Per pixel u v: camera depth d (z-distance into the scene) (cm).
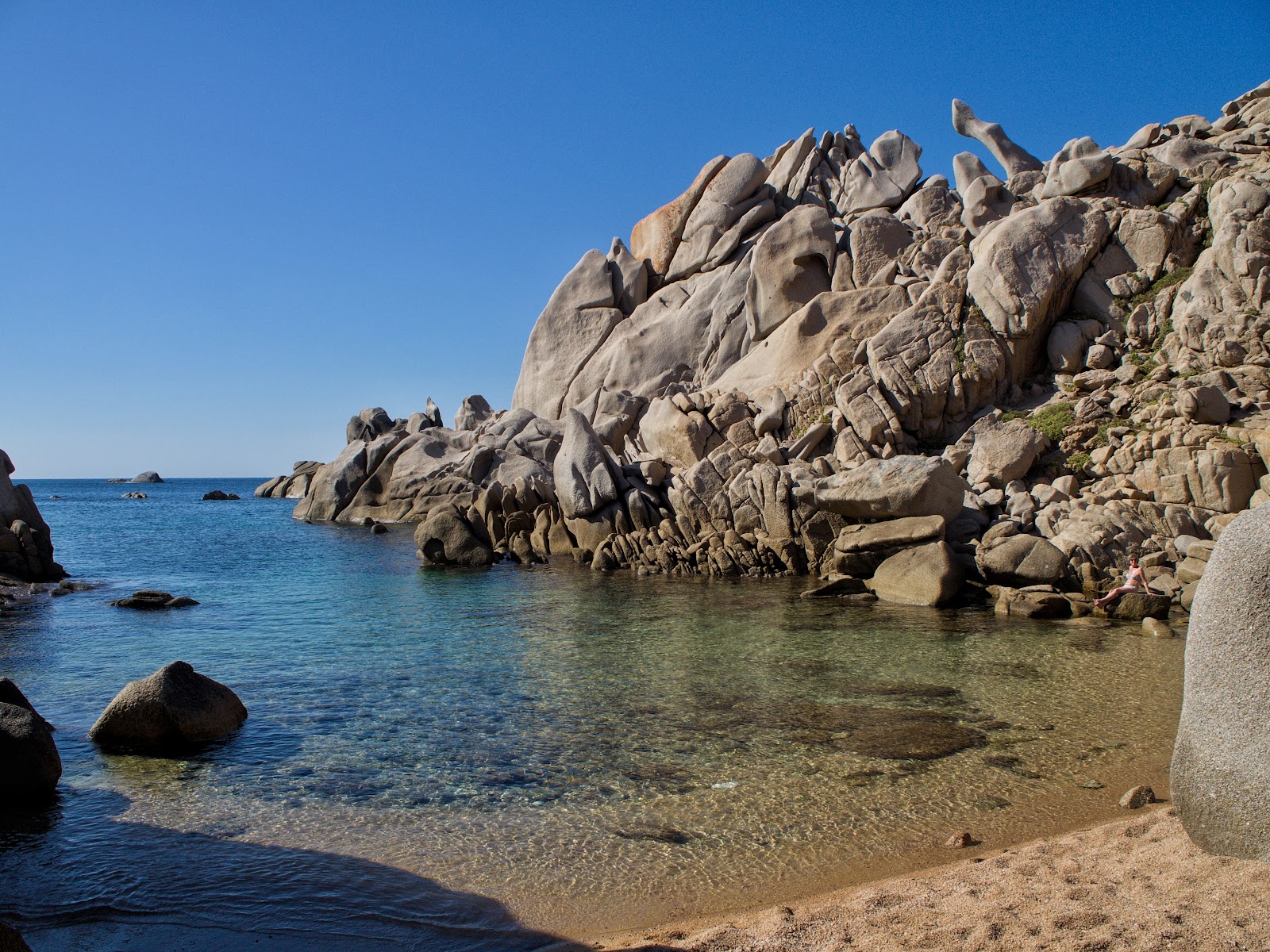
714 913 642
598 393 4134
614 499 2955
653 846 762
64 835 792
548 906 659
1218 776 611
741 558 2553
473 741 1056
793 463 2820
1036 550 2028
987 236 3008
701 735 1067
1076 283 2953
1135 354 2745
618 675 1376
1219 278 2669
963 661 1447
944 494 2183
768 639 1644
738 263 4006
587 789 898
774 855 740
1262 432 2191
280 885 693
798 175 4212
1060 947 518
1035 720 1112
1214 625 620
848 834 779
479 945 605
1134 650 1522
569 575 2631
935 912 593
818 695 1245
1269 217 2636
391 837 785
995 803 841
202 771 956
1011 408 2842
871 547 2211
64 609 2070
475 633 1728
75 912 654
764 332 3706
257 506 7700
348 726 1118
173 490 15200
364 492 4794
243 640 1675
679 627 1773
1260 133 3164
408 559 3105
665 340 4084
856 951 549
